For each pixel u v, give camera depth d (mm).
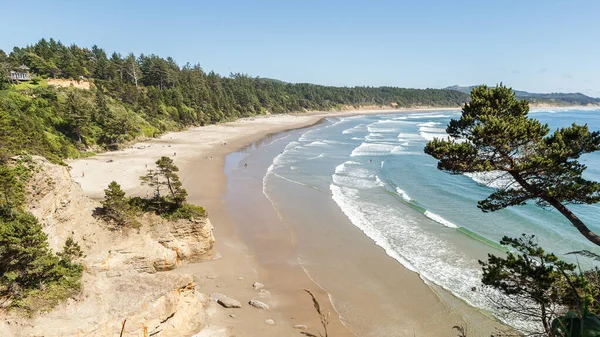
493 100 13297
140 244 22141
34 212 18359
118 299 15359
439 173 49562
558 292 10258
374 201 37938
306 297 21203
